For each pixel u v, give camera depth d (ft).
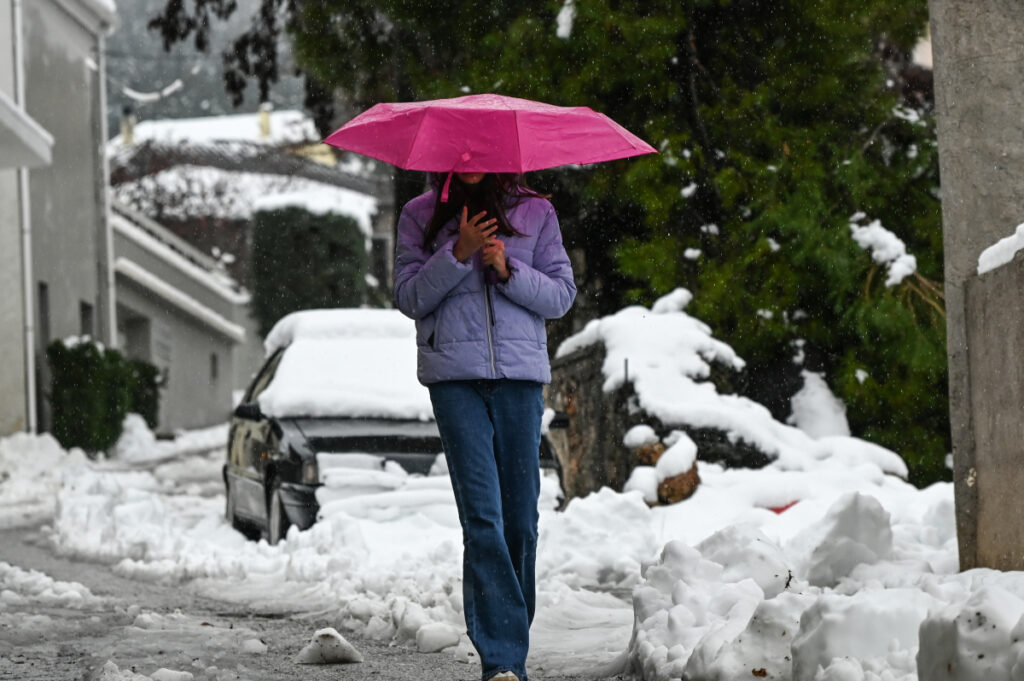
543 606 62.85
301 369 96.78
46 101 251.19
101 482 110.93
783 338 118.73
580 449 111.55
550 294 41.96
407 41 132.77
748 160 121.49
